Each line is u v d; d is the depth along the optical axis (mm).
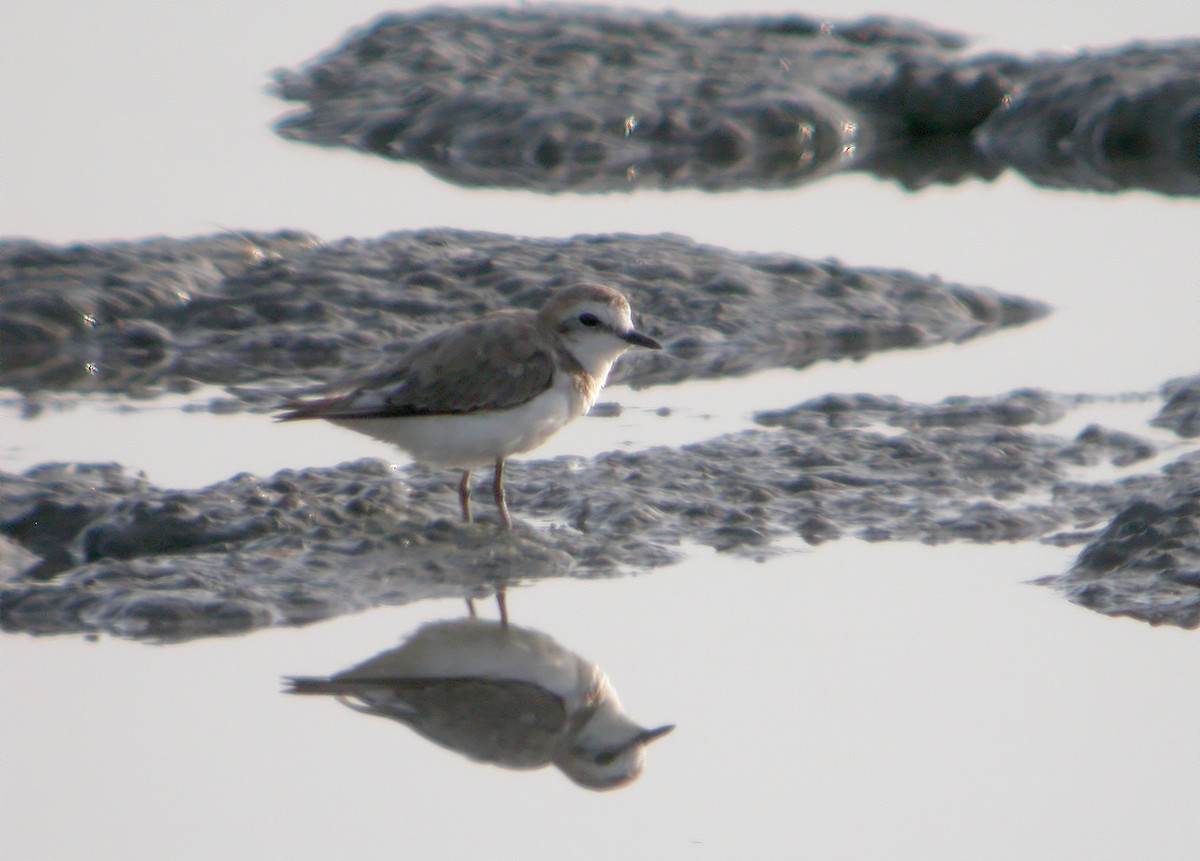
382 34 23891
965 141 21484
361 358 14391
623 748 8359
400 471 12094
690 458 12250
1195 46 22062
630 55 22953
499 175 19672
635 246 16891
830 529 11070
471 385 10352
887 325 15336
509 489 11773
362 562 10422
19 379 14000
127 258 15938
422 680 9008
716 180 19703
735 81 21750
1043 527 11094
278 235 17078
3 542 10625
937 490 11750
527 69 22516
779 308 15570
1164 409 13383
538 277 15766
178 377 14156
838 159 20797
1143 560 10203
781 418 13328
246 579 10109
